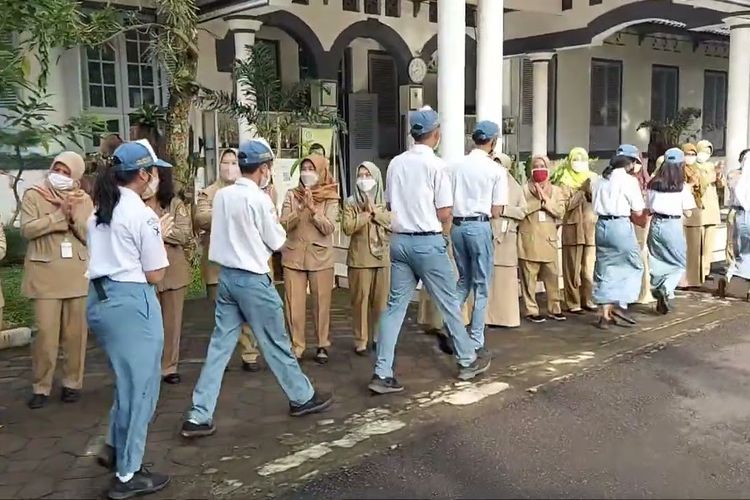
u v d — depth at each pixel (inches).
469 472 171.3
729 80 457.7
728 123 460.8
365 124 597.6
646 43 733.3
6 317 302.2
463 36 309.3
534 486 164.2
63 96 437.4
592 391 223.6
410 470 172.6
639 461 176.4
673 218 311.1
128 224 155.7
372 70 601.3
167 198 203.8
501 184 240.8
